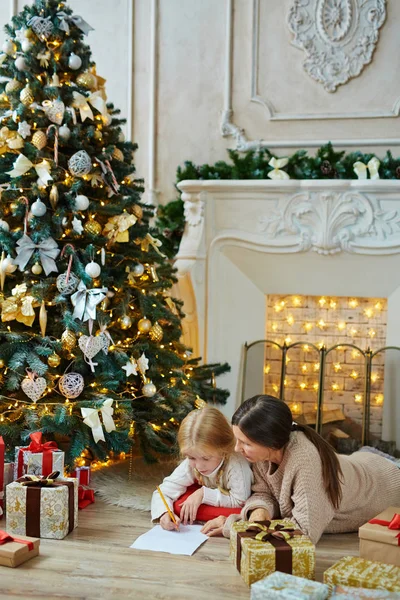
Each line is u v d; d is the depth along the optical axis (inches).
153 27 188.1
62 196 126.3
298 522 94.8
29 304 120.2
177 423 141.0
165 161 190.4
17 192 125.6
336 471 98.9
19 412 122.5
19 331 126.8
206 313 179.8
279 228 173.2
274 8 180.4
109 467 137.9
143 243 142.6
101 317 123.2
